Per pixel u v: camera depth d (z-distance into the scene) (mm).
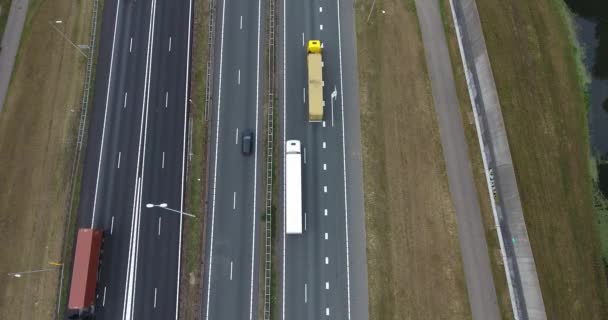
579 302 55281
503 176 58438
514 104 62344
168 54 65188
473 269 55781
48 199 58812
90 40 65812
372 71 63906
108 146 61031
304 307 54875
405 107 62188
